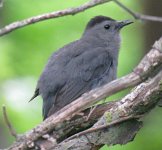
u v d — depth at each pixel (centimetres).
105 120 878
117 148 1422
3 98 1596
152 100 859
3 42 1702
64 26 1759
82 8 1002
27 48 1722
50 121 884
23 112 1588
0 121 1578
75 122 910
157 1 1524
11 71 1653
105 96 848
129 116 871
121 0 1783
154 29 1538
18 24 970
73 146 877
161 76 845
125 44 1767
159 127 1391
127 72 1692
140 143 1402
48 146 880
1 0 1012
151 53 832
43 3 1759
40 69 1709
